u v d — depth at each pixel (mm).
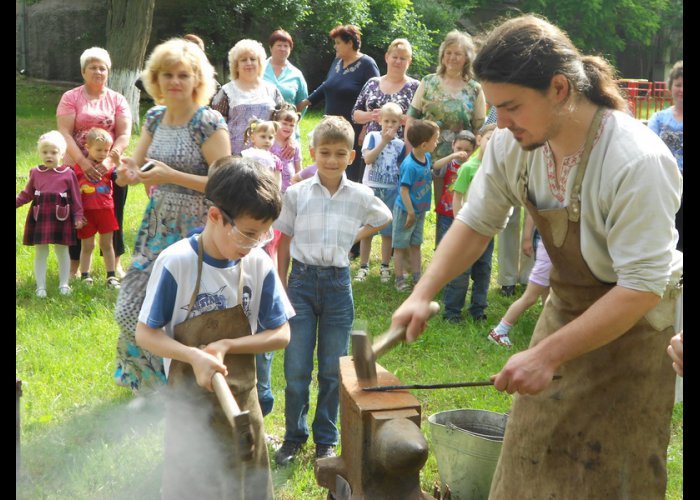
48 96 20250
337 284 3910
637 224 2203
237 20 22172
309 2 22719
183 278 2736
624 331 2252
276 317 2875
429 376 5191
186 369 2713
